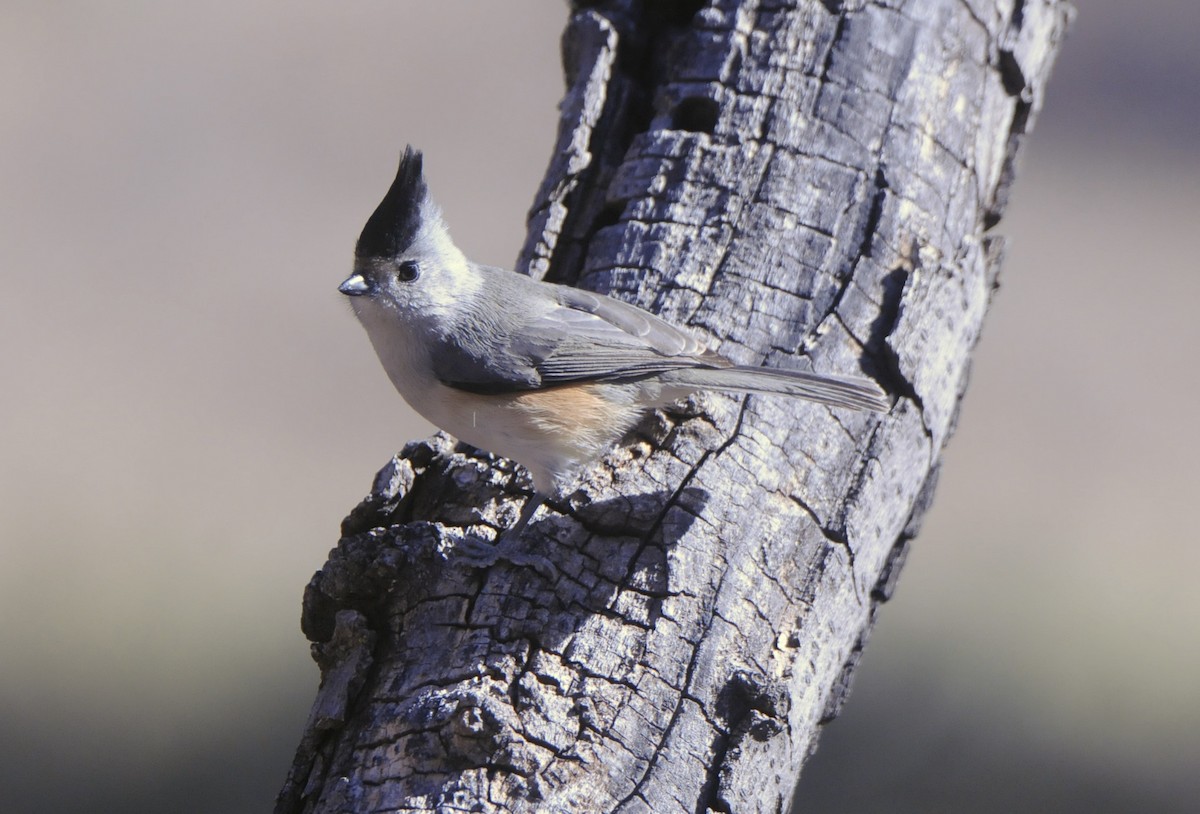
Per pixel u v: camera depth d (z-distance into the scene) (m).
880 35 8.48
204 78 23.81
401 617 6.29
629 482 6.78
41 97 22.73
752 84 8.31
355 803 5.50
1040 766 12.08
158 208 20.64
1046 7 9.38
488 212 20.97
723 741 5.76
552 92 24.33
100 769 11.68
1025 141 9.45
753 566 6.43
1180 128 25.94
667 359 6.95
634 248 7.91
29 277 18.92
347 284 7.36
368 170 21.98
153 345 18.03
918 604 14.34
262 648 13.22
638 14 8.82
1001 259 8.90
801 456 7.02
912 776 11.86
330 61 24.67
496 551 6.36
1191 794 11.73
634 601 6.16
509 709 5.58
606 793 5.46
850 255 7.78
